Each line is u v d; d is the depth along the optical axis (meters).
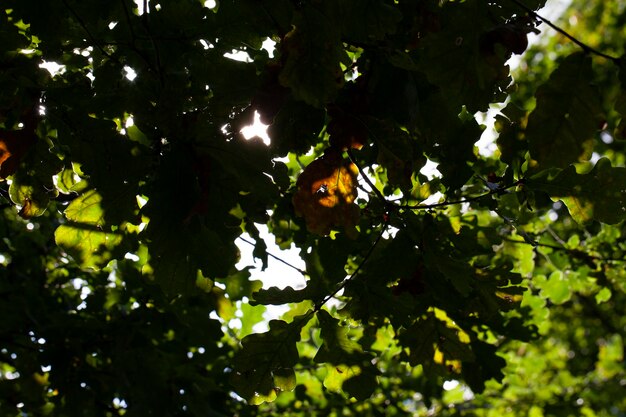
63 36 1.21
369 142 1.31
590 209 1.22
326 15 1.11
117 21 1.23
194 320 1.64
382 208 1.28
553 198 1.23
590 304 4.89
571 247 1.65
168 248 1.18
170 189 1.16
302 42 1.11
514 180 1.28
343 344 1.27
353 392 1.27
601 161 1.21
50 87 1.20
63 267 1.81
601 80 3.46
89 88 1.21
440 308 1.35
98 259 1.22
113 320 1.64
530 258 1.64
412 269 1.29
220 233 1.18
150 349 1.64
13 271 1.79
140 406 1.58
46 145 1.22
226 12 1.21
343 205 1.22
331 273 1.27
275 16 1.15
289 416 1.91
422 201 1.32
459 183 1.30
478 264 1.49
